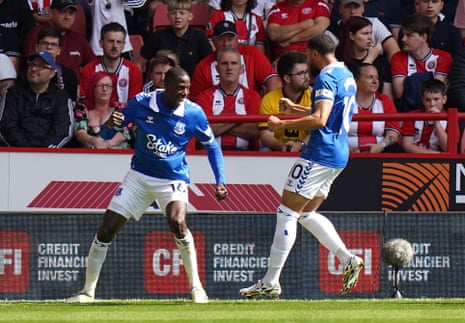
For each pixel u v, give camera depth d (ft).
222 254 87.25
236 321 55.77
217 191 68.59
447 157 86.89
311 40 67.21
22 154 86.38
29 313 60.95
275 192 86.84
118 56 97.71
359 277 87.35
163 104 66.13
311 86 96.32
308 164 67.00
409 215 87.20
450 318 57.82
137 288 87.40
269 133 87.86
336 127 66.95
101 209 86.89
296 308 64.49
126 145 90.02
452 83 98.48
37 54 88.79
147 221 87.25
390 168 87.04
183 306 66.18
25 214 86.69
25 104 89.25
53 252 87.04
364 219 87.15
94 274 69.67
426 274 87.71
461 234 87.56
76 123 90.33
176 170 67.72
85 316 58.85
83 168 86.69
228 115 85.76
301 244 87.15
